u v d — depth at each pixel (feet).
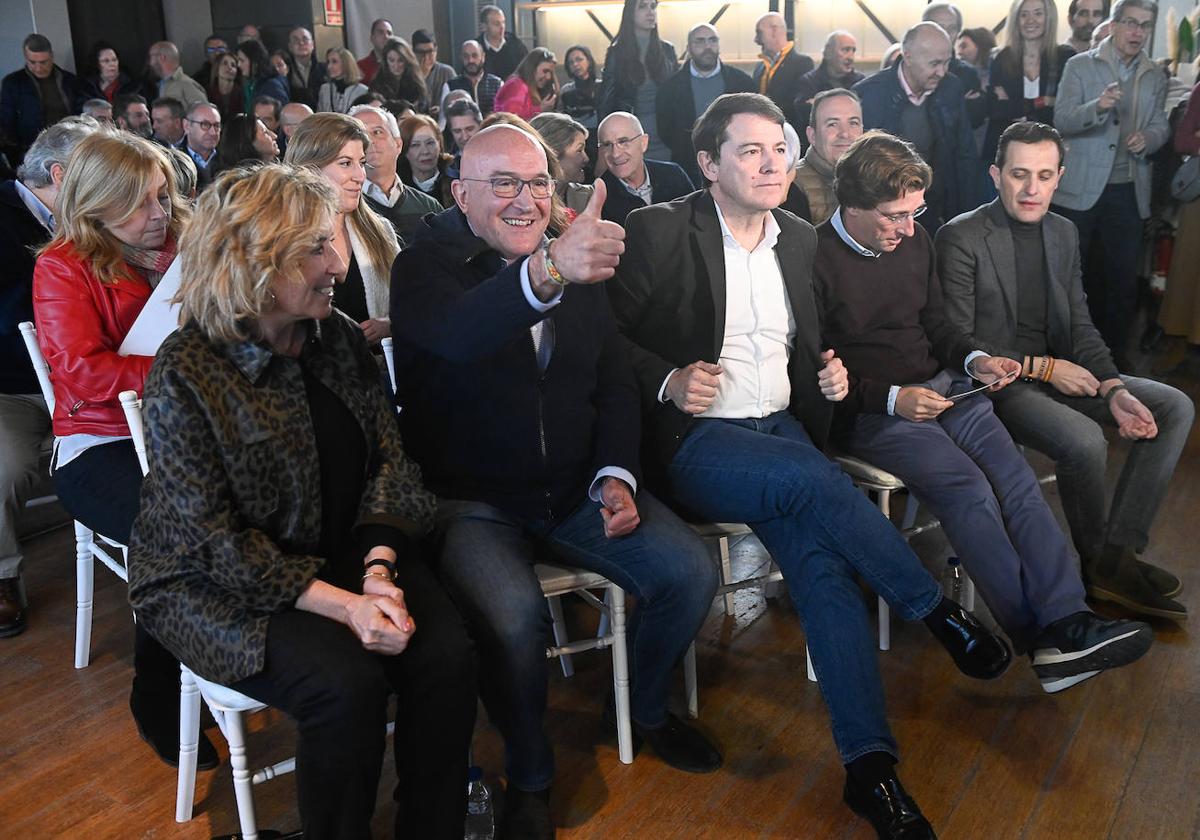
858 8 27.09
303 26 28.58
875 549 6.66
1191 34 18.54
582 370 6.79
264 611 5.32
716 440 7.20
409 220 11.29
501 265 6.70
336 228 5.53
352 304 9.09
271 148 16.21
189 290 5.32
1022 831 6.34
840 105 11.23
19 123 22.76
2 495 8.82
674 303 7.60
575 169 11.40
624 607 6.84
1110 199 15.12
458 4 31.48
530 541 6.84
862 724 6.34
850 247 8.39
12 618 9.01
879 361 8.45
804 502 6.67
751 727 7.48
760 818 6.53
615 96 17.42
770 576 7.49
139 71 28.14
